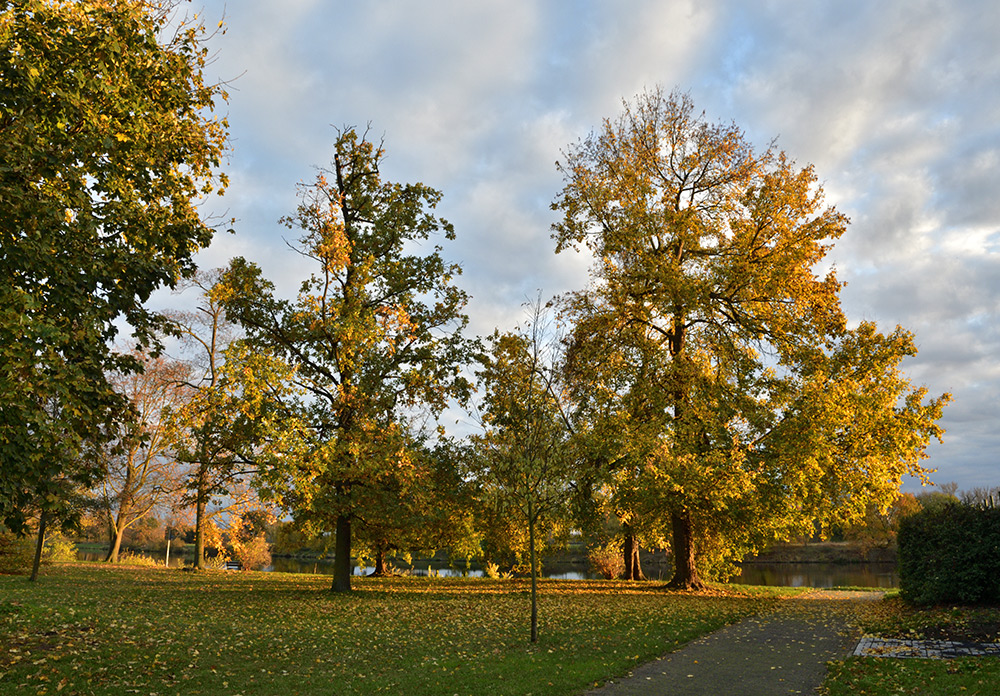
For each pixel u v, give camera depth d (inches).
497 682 338.6
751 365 878.4
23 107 358.3
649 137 983.0
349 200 946.7
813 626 554.3
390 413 882.1
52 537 1409.9
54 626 454.0
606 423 846.5
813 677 358.9
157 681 330.0
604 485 906.7
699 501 874.1
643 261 906.7
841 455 801.6
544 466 507.5
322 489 796.0
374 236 935.0
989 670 342.3
